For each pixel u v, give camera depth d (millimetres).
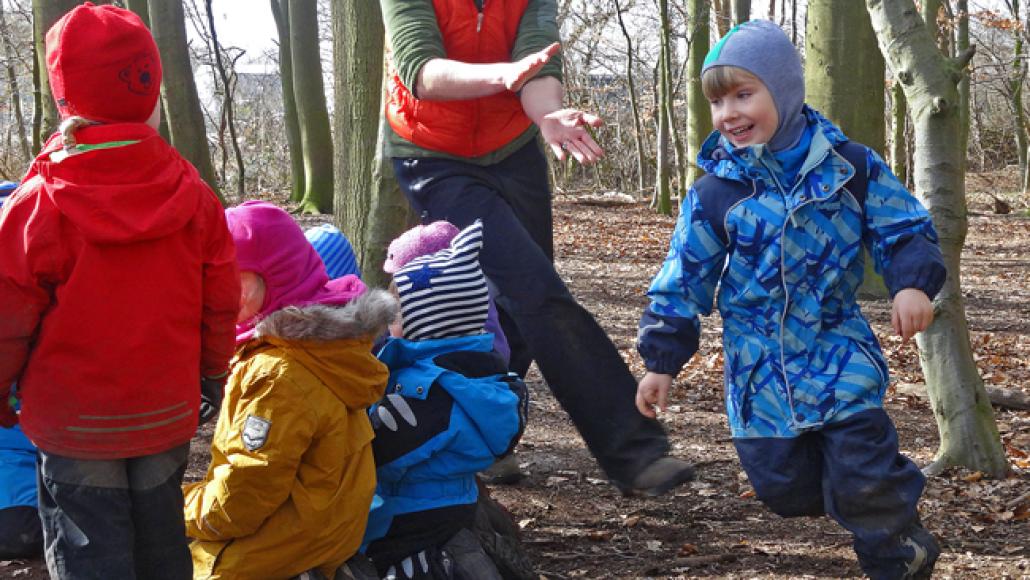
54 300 2465
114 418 2486
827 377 2898
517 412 3084
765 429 2938
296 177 24188
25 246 2393
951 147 4828
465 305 3062
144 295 2492
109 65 2477
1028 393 6977
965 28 25125
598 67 32875
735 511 4469
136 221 2445
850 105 10305
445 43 3791
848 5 10156
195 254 2588
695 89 20906
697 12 20641
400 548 2988
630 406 3559
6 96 24031
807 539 4113
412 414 2936
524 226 3963
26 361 2508
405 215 4918
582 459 5188
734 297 2996
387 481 3018
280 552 2768
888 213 2910
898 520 2814
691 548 3971
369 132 5375
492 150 3840
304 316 2676
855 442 2836
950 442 4996
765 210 2924
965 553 3959
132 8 16016
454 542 3041
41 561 3490
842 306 2971
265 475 2664
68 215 2393
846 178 2898
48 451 2492
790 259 2908
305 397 2686
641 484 3518
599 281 13195
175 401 2555
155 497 2582
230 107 25641
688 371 7801
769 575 3717
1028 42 30297
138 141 2496
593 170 34250
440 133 3791
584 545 4023
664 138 23125
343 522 2803
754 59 2900
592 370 3572
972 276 14523
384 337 3281
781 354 2930
